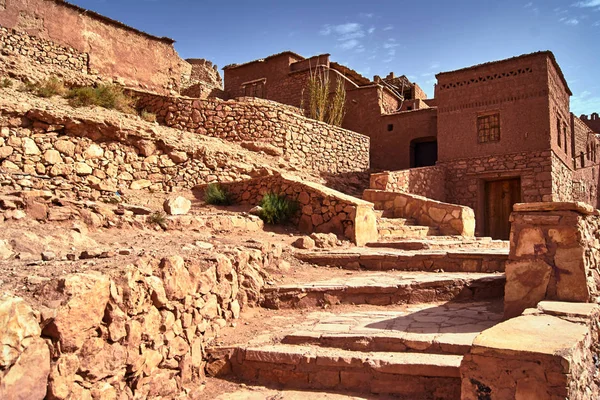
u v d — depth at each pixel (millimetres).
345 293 6711
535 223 5336
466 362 3723
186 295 5184
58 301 3627
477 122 17078
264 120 16062
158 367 4625
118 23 17016
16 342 3182
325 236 9172
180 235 7855
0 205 6316
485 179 16922
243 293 6504
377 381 4660
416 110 20656
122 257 5016
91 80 16016
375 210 12055
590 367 3965
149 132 12445
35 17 14867
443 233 11406
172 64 18766
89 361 3818
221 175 13312
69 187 10172
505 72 16578
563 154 17531
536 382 3430
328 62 22391
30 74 14297
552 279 5137
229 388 4984
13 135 9969
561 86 17969
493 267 7441
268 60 23641
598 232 5812
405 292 6645
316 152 17422
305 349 5129
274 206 10320
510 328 4074
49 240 5695
